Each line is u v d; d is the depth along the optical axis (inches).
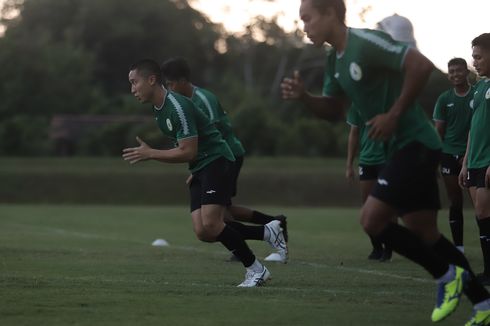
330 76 707.4
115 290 844.0
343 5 661.3
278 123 5580.7
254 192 4109.3
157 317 696.4
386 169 664.4
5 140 5423.2
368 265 1185.4
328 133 5442.9
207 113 1122.0
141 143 868.6
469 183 1007.0
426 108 5068.9
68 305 750.5
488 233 989.2
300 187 4138.8
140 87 879.1
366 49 644.7
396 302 791.1
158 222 2370.8
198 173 932.6
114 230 2043.6
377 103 665.6
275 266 1153.4
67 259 1221.7
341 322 682.8
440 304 658.2
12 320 679.7
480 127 982.4
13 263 1147.9
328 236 1865.2
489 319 661.9
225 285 916.0
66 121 6171.3
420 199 664.4
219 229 917.2
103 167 4741.6
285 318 696.4
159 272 1053.2
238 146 1178.0
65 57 7091.5
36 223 2282.2
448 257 684.1
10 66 6609.3
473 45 928.3
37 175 4308.6
